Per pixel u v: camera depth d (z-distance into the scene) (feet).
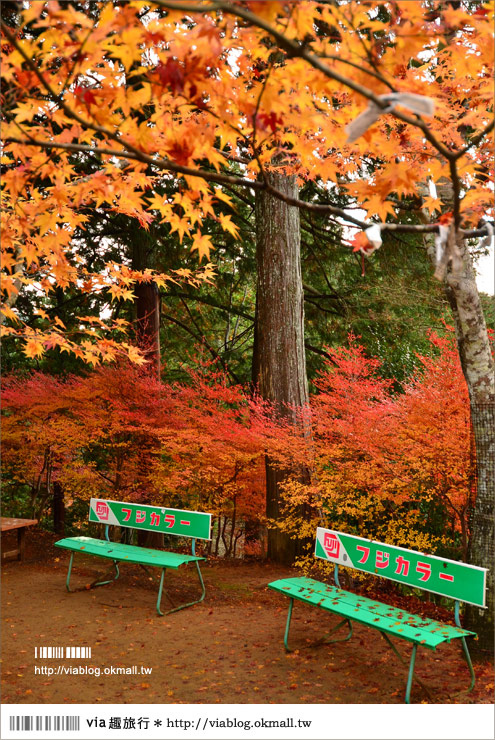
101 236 29.60
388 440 15.96
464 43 7.05
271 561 22.13
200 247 8.27
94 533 35.27
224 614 15.88
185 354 37.55
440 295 27.61
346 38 5.94
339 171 12.20
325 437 18.85
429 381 15.80
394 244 28.02
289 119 6.48
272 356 22.40
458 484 15.25
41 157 7.58
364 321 29.12
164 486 23.53
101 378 23.79
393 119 9.98
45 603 16.56
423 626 10.96
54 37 6.02
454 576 11.21
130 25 5.58
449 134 9.81
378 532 16.61
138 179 8.48
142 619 15.33
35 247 11.19
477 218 6.73
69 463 25.57
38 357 30.25
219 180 6.33
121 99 6.36
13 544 23.39
